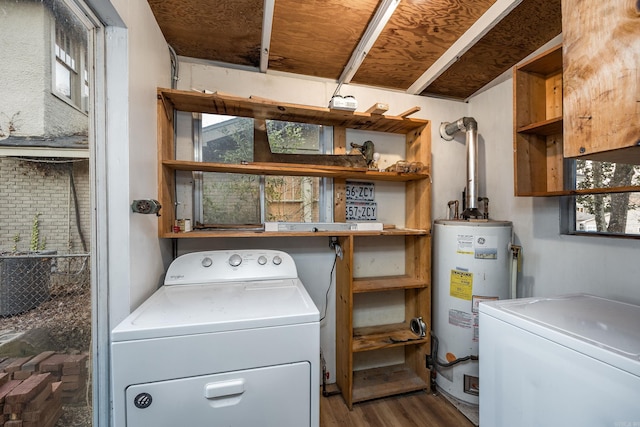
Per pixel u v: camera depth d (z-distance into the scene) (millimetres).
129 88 1040
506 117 1971
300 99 1936
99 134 991
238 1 1312
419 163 1849
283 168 1611
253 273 1517
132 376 858
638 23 662
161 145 1387
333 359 1970
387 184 2121
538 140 1618
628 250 1343
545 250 1716
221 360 927
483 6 1376
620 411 688
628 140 679
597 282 1460
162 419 877
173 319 952
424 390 1875
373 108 1685
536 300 1180
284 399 989
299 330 1009
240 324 949
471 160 1950
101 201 996
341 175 1850
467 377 1723
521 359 942
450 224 1809
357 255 2049
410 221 2092
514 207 1915
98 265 989
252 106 1590
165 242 1538
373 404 1744
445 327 1830
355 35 1557
